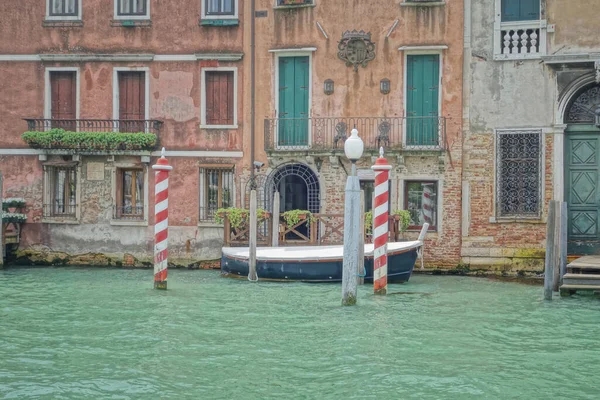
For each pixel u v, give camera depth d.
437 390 10.99
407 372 11.84
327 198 24.72
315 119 24.72
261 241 23.81
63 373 11.78
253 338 13.98
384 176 17.55
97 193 25.62
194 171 25.41
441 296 18.70
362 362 12.37
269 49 25.02
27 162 25.73
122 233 25.55
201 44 25.36
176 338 13.97
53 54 25.70
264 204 25.08
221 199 25.45
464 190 23.86
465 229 23.81
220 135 25.31
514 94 23.50
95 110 25.66
